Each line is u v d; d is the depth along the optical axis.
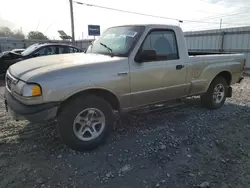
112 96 3.28
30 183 2.41
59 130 2.94
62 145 3.23
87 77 2.89
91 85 2.92
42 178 2.50
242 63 5.42
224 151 3.23
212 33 14.83
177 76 3.95
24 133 3.61
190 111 4.94
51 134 3.57
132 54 3.32
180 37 3.99
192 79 4.26
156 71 3.60
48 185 2.39
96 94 3.18
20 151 3.05
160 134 3.70
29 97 2.63
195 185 2.45
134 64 3.33
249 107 5.40
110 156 3.00
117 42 3.64
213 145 3.39
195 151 3.19
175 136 3.64
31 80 2.65
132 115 4.51
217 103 5.09
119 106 3.34
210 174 2.66
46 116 2.69
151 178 2.56
